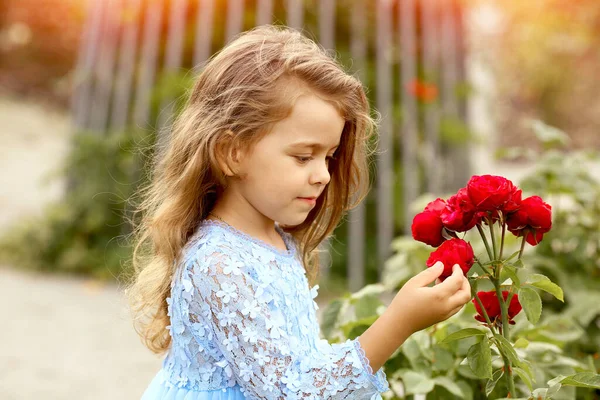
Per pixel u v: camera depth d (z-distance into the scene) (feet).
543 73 43.78
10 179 30.35
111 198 19.71
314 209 6.13
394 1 19.07
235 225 5.50
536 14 41.42
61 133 41.45
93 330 15.02
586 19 41.19
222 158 5.33
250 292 5.08
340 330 6.78
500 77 43.47
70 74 49.75
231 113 5.23
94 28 21.53
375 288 6.89
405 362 6.52
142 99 19.34
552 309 9.13
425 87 17.62
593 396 6.84
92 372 12.62
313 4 18.65
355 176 6.21
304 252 6.31
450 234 5.10
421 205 11.71
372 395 4.93
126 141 19.52
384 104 17.76
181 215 5.50
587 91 44.91
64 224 19.86
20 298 17.10
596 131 45.39
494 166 37.78
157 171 6.01
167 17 20.24
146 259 6.39
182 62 20.02
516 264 5.00
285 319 5.34
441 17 19.20
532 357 6.31
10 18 48.62
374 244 17.97
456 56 19.65
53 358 13.26
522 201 4.97
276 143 5.15
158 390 5.56
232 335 5.01
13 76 49.42
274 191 5.18
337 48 18.71
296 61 5.19
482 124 21.49
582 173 9.36
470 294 4.96
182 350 5.33
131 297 6.02
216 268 5.12
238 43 5.58
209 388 5.24
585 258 9.15
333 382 4.84
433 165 18.71
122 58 21.01
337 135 5.29
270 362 4.94
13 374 12.35
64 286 18.35
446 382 5.97
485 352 5.00
